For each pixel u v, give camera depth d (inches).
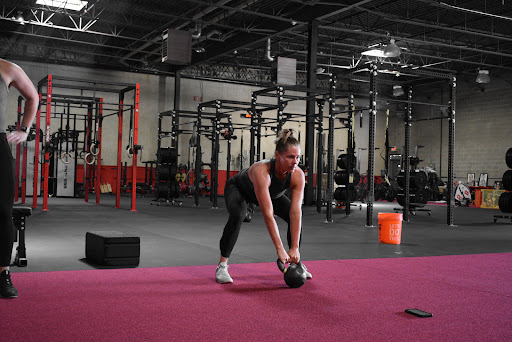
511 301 113.0
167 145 791.1
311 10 515.5
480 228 330.3
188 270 144.8
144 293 113.0
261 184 112.7
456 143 835.4
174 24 601.9
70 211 379.6
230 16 584.4
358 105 915.4
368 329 87.7
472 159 807.1
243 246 205.3
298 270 121.1
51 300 104.1
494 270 158.7
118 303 103.0
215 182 463.5
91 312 95.3
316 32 517.7
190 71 805.2
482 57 739.4
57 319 90.0
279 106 376.5
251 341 79.7
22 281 123.3
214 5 496.7
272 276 137.3
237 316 94.7
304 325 89.4
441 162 860.6
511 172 387.9
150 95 784.3
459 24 574.9
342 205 516.4
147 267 150.3
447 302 110.5
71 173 593.0
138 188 714.8
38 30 643.5
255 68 792.3
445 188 753.6
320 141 428.5
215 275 136.4
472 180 803.4
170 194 501.0
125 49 672.4
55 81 716.7
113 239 147.6
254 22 605.3
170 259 167.2
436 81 851.4
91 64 738.2
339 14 565.3
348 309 101.7
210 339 80.4
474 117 805.9
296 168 117.8
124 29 634.2
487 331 88.2
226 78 802.8
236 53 724.0
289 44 701.9
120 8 551.2
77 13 550.6
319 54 689.6
